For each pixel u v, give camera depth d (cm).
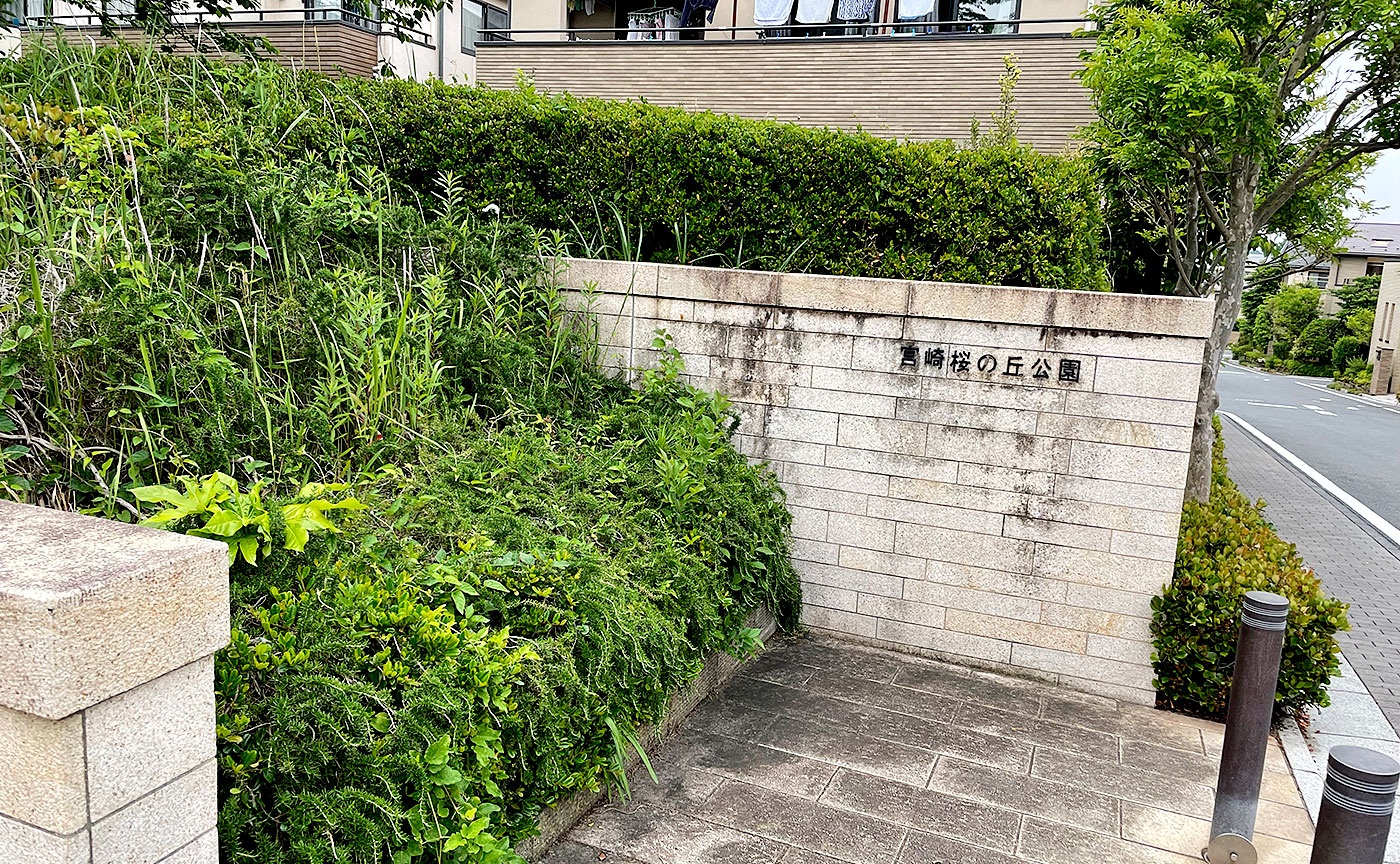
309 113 656
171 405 344
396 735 252
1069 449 487
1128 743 441
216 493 259
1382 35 595
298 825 229
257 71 700
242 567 270
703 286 554
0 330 342
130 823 180
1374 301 3594
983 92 985
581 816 356
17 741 169
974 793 388
